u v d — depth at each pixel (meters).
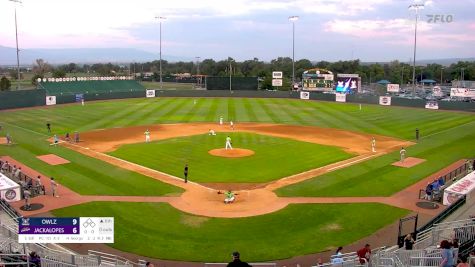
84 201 31.25
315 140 54.78
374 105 97.56
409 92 140.75
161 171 39.25
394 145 52.16
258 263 20.88
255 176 37.88
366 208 30.25
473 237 21.56
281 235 25.83
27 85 160.88
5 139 54.28
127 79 131.50
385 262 18.78
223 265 21.69
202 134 58.28
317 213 29.28
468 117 77.75
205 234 25.89
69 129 62.34
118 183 35.59
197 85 167.00
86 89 117.38
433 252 19.62
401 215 29.02
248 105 95.31
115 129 62.53
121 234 25.80
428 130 63.53
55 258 20.70
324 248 24.17
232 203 31.12
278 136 57.34
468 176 33.78
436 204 31.06
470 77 186.50
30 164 41.62
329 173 38.97
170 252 23.59
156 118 74.12
